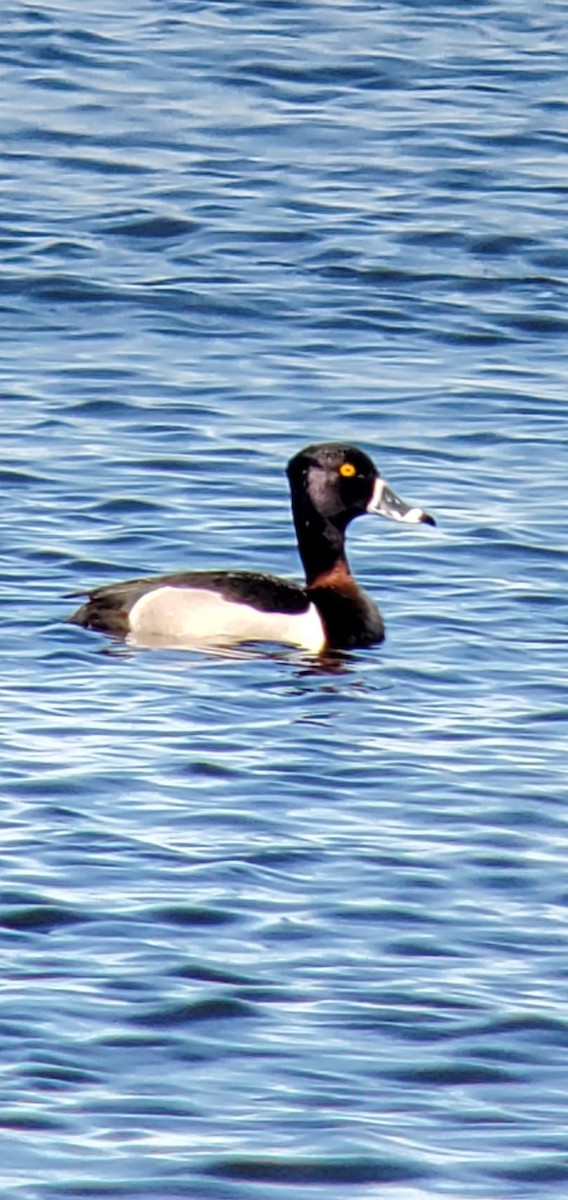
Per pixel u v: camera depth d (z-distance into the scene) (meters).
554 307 24.88
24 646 15.87
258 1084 10.24
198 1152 9.70
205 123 30.50
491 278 25.67
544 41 34.53
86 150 29.42
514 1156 9.74
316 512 17.16
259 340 23.72
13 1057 10.34
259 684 15.43
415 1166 9.66
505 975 11.26
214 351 23.34
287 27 34.62
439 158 29.44
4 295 24.78
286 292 25.05
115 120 30.48
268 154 29.45
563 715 14.91
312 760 13.95
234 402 21.81
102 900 11.88
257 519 18.86
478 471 20.14
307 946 11.49
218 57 33.03
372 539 18.55
